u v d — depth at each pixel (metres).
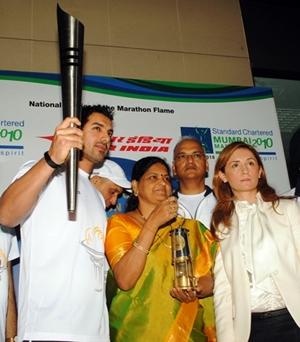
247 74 3.18
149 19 3.08
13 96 2.46
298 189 2.60
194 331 1.82
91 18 2.95
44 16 2.85
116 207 2.41
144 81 2.72
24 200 1.51
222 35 3.22
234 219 1.84
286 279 1.63
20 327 1.61
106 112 2.16
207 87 2.84
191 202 2.51
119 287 1.83
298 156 2.95
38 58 2.75
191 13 3.21
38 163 1.49
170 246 1.94
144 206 2.12
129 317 1.81
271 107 2.92
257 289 1.66
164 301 1.83
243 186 1.86
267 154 2.79
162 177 2.18
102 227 1.87
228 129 2.77
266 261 1.67
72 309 1.61
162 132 2.64
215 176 1.97
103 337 1.67
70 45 1.24
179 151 2.61
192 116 2.73
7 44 2.73
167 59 3.02
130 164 2.52
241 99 2.87
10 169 2.35
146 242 1.81
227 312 1.72
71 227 1.73
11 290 1.86
